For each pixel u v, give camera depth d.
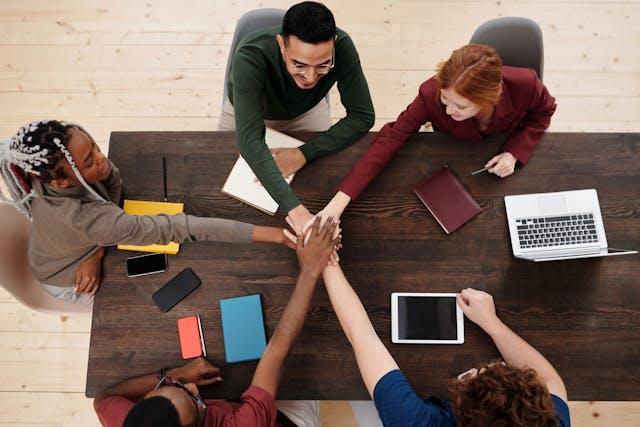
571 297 1.55
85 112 2.65
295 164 1.66
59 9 2.77
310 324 1.54
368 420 1.73
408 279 1.58
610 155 1.66
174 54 2.72
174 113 2.65
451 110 1.55
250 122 1.59
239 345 1.52
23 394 2.30
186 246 1.61
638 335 1.52
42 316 2.38
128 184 1.67
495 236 1.61
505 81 1.57
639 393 1.48
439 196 1.63
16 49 2.73
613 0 2.72
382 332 1.54
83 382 2.31
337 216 1.60
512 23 1.75
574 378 1.49
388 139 1.64
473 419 1.13
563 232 1.58
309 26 1.32
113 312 1.56
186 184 1.67
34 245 1.62
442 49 2.70
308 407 1.71
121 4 2.77
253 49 1.57
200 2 2.77
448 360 1.51
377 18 2.74
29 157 1.32
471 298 1.52
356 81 1.67
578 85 2.63
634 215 1.61
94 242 1.51
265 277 1.58
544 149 1.67
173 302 1.56
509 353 1.46
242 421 1.33
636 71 2.64
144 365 1.53
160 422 1.17
